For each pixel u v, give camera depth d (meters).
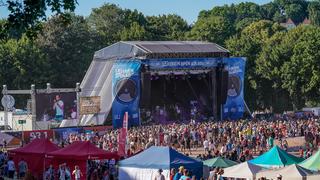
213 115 97.94
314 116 105.12
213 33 153.12
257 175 36.72
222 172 37.25
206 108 99.06
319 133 72.75
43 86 120.62
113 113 88.12
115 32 149.75
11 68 117.44
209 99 98.94
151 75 95.31
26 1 23.97
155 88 97.56
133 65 89.69
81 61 127.75
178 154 41.25
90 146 47.03
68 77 125.56
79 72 126.88
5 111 85.56
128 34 142.62
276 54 125.19
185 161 40.22
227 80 97.75
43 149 49.38
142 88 90.75
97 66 98.12
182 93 99.44
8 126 87.75
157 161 40.44
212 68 97.44
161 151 41.47
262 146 70.06
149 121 93.25
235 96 98.81
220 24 154.50
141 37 143.12
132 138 68.50
